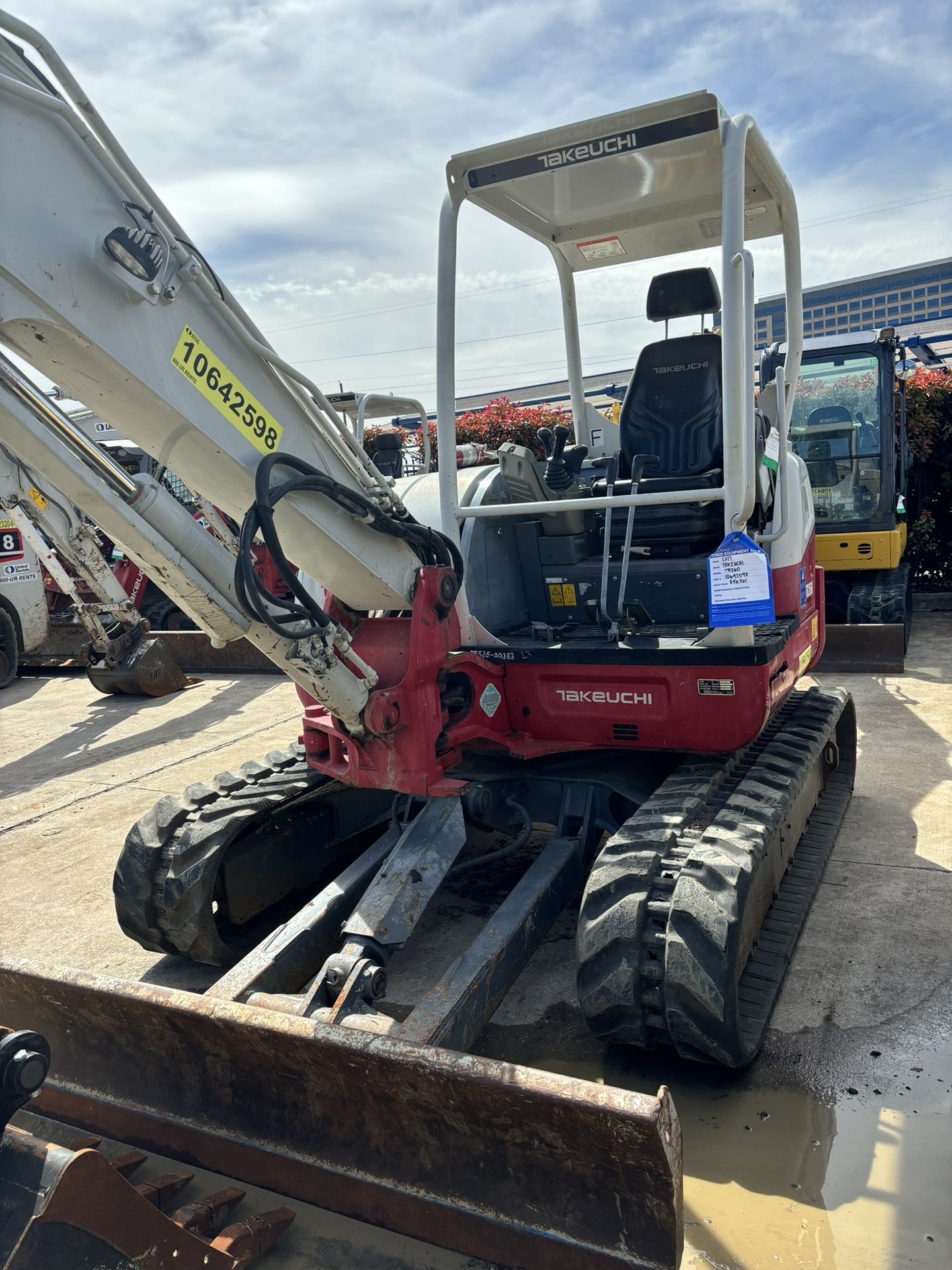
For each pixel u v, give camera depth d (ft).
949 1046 9.08
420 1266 6.68
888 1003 9.85
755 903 9.18
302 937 9.11
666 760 12.03
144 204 7.02
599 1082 8.89
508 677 11.32
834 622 27.71
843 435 27.12
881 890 12.37
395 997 10.75
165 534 7.80
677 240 13.99
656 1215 5.92
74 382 7.21
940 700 21.58
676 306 14.47
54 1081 8.28
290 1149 7.22
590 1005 8.23
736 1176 7.55
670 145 10.37
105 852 15.81
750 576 9.46
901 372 29.07
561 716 11.14
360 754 10.21
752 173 11.18
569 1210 6.23
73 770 20.93
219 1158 7.45
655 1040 8.40
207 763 20.65
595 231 13.64
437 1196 6.67
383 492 9.41
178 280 7.30
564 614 12.68
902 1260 6.66
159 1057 7.72
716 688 10.21
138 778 19.92
